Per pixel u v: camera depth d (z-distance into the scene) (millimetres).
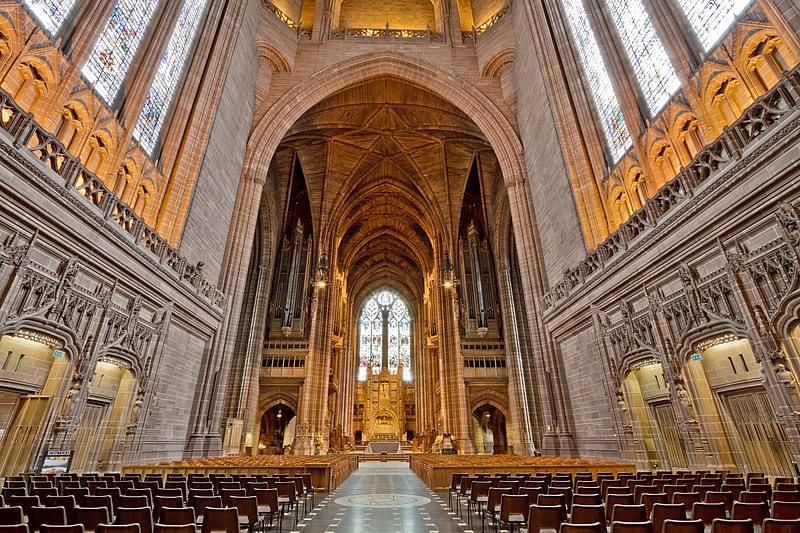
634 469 10797
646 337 10992
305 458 15875
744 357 8875
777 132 7105
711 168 8766
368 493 11641
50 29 9570
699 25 10648
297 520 7617
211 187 15945
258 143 20594
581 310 14070
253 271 29453
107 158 11391
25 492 5707
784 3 7754
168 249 12789
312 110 25500
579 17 16812
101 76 11289
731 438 9289
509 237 30328
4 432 8469
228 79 17375
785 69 8492
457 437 27469
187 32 15914
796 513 4195
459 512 8438
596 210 14469
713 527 3645
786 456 8336
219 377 16016
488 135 22188
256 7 21125
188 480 7625
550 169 17219
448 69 23609
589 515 4668
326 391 29031
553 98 16828
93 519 4527
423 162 32125
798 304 6977
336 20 27000
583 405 14398
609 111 14703
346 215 36219
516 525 6785
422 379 47500
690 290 9336
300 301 29891
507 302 29203
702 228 8750
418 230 42156
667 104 11594
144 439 11586
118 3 11922
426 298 42438
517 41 21688
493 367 28625
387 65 23672
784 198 7137
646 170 12281
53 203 8156
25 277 7754
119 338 10492
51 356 8938
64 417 8727
